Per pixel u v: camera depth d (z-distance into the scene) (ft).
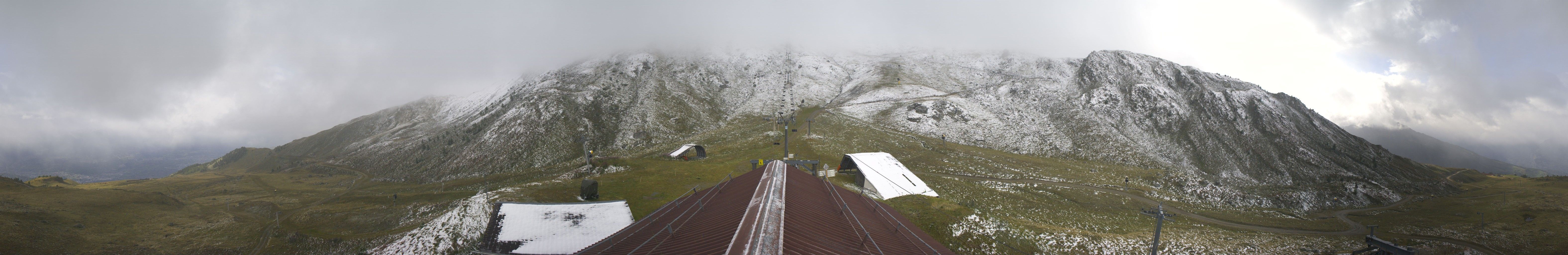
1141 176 311.06
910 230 99.40
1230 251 141.18
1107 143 408.26
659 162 256.32
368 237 166.50
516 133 416.67
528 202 165.17
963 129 440.86
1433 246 196.65
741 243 60.75
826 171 230.48
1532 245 190.70
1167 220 212.64
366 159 519.19
